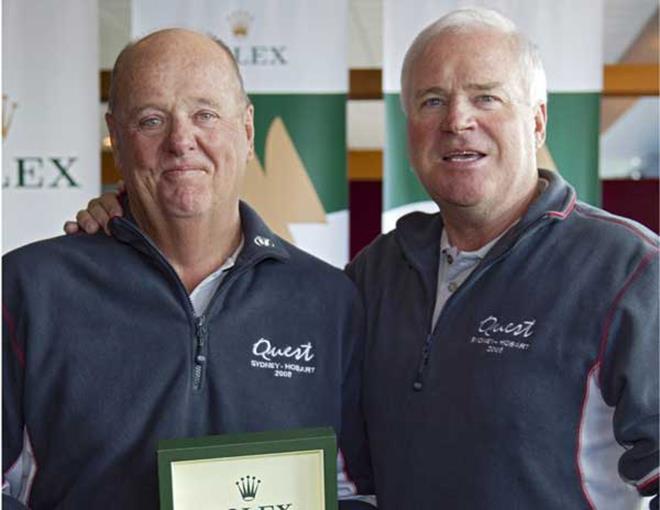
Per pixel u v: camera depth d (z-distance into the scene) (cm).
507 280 146
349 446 164
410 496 148
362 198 489
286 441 127
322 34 325
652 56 511
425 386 149
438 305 155
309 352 152
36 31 321
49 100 322
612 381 135
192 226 147
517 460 137
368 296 167
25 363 144
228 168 146
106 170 423
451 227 159
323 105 327
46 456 143
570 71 324
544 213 146
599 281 138
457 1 322
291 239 329
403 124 323
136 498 139
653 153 1009
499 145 151
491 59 150
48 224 324
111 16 448
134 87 143
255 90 326
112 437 140
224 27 324
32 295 146
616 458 140
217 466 126
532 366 138
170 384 142
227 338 146
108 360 143
